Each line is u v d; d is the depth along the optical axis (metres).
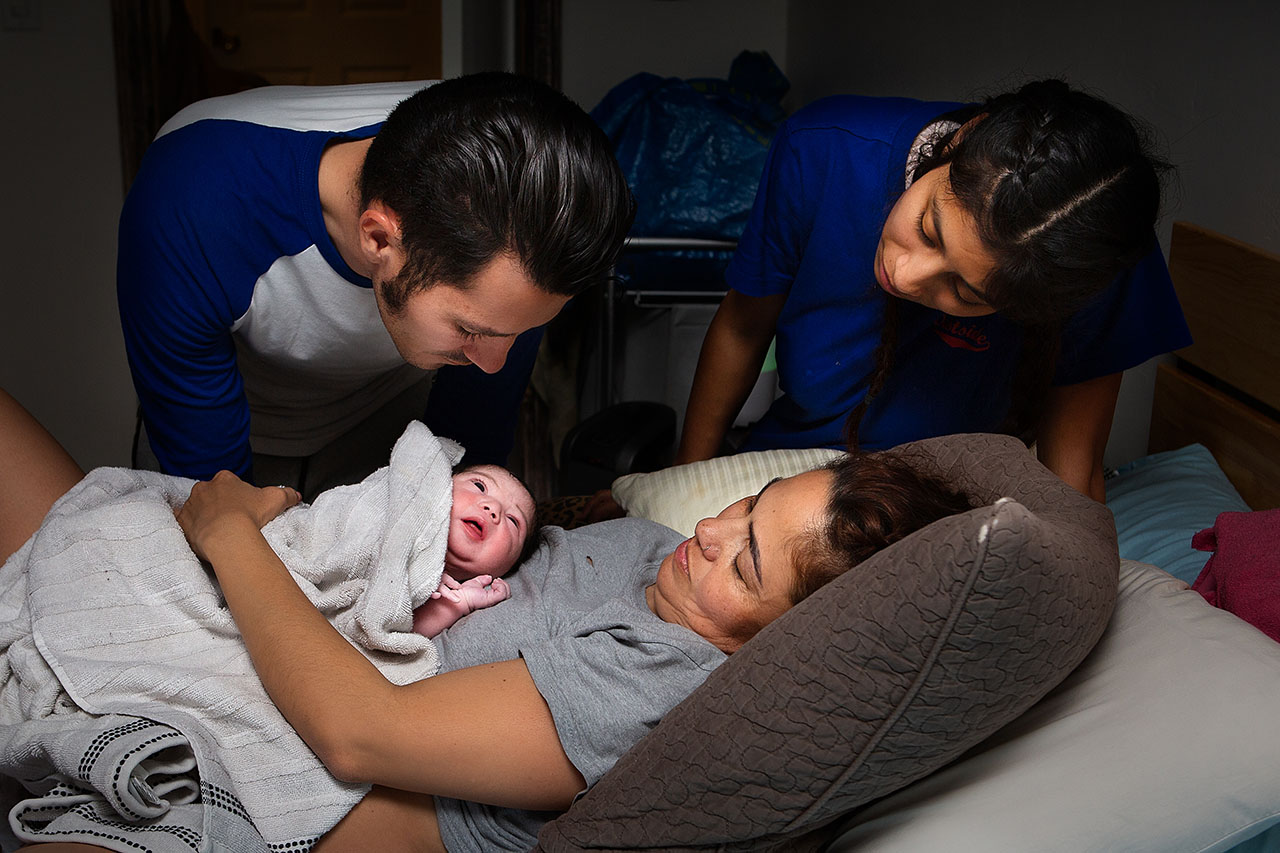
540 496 3.46
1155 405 1.76
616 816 0.91
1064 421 1.37
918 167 1.15
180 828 0.92
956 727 0.84
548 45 3.63
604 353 2.88
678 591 1.08
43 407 3.51
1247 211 1.50
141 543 1.10
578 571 1.21
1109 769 0.89
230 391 1.33
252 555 1.05
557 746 0.94
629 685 0.96
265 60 4.11
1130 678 0.96
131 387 3.57
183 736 0.94
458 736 0.92
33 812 0.97
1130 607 1.05
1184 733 0.89
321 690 0.94
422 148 0.95
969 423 1.42
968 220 0.99
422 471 1.18
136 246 1.20
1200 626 0.99
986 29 2.26
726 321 1.58
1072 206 0.96
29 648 1.07
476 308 0.99
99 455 3.59
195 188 1.17
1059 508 1.02
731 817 0.88
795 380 1.50
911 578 0.80
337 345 1.36
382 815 1.01
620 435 2.05
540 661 0.96
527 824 1.02
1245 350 1.48
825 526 0.99
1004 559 0.77
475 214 0.93
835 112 1.38
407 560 1.13
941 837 0.87
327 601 1.14
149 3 3.31
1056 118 0.97
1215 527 1.25
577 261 0.96
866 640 0.81
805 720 0.84
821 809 0.88
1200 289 1.60
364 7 4.10
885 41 2.85
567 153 0.93
